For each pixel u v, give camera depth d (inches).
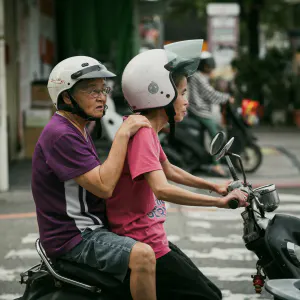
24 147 863.1
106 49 1017.5
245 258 411.8
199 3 1865.2
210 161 702.5
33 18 901.8
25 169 784.3
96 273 219.5
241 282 366.3
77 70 220.4
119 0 1008.2
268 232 224.1
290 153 917.8
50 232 223.6
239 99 1181.7
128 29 1016.2
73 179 221.0
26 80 863.1
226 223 505.7
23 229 493.7
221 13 1144.2
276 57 1471.5
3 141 655.1
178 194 214.5
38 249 227.3
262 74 1440.7
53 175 222.4
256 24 1478.8
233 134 697.6
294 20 1982.0
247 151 727.7
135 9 1041.5
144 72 225.8
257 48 1488.7
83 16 1003.9
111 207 228.7
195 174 717.3
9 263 404.5
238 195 216.2
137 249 213.9
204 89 685.3
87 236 221.9
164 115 231.8
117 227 227.8
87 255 219.0
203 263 401.7
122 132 219.5
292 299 195.5
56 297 220.7
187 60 228.2
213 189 252.7
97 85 223.6
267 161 843.4
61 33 1011.3
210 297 227.8
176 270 224.5
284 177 719.1
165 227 491.2
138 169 217.9
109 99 700.7
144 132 220.5
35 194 226.4
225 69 1142.3
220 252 425.1
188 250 429.7
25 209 568.1
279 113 1454.2
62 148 219.8
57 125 223.6
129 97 230.4
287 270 219.8
